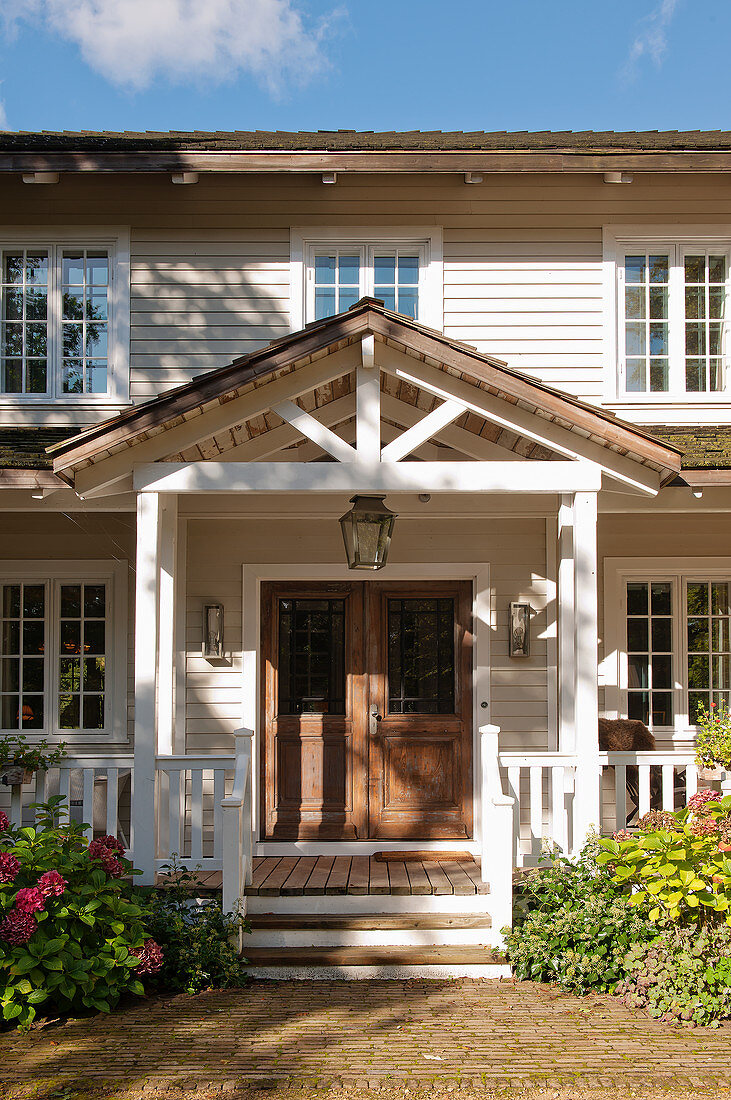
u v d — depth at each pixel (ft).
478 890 20.56
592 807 20.54
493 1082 14.26
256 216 27.78
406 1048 15.53
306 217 27.78
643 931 18.35
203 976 18.39
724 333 28.50
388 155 26.68
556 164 26.91
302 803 26.53
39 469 21.29
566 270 27.91
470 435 23.85
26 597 27.71
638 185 28.12
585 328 27.81
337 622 27.17
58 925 17.19
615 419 19.98
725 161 26.89
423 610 27.20
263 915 20.31
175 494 23.03
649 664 27.99
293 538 26.66
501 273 27.81
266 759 26.53
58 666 27.43
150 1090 13.94
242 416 20.22
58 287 28.04
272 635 27.02
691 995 17.12
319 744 26.68
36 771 22.61
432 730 26.73
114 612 27.32
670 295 28.32
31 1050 15.43
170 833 21.36
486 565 26.63
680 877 17.99
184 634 26.43
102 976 17.16
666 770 22.57
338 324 19.60
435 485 20.31
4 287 28.25
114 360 27.63
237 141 28.78
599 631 27.66
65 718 27.37
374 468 20.24
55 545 27.43
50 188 27.84
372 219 27.78
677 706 27.84
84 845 19.70
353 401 23.44
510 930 19.66
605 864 19.89
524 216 27.94
